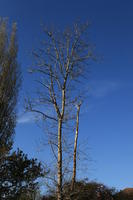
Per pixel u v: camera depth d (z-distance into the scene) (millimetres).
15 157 13180
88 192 18312
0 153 13242
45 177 13000
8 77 17922
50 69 14625
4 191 12516
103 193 21172
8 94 17375
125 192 22766
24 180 12891
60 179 12992
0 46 18938
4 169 12969
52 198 14977
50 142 13414
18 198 12703
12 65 18547
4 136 16203
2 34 19531
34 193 13656
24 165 13070
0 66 18203
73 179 15445
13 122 16969
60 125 13711
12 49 19141
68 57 14898
